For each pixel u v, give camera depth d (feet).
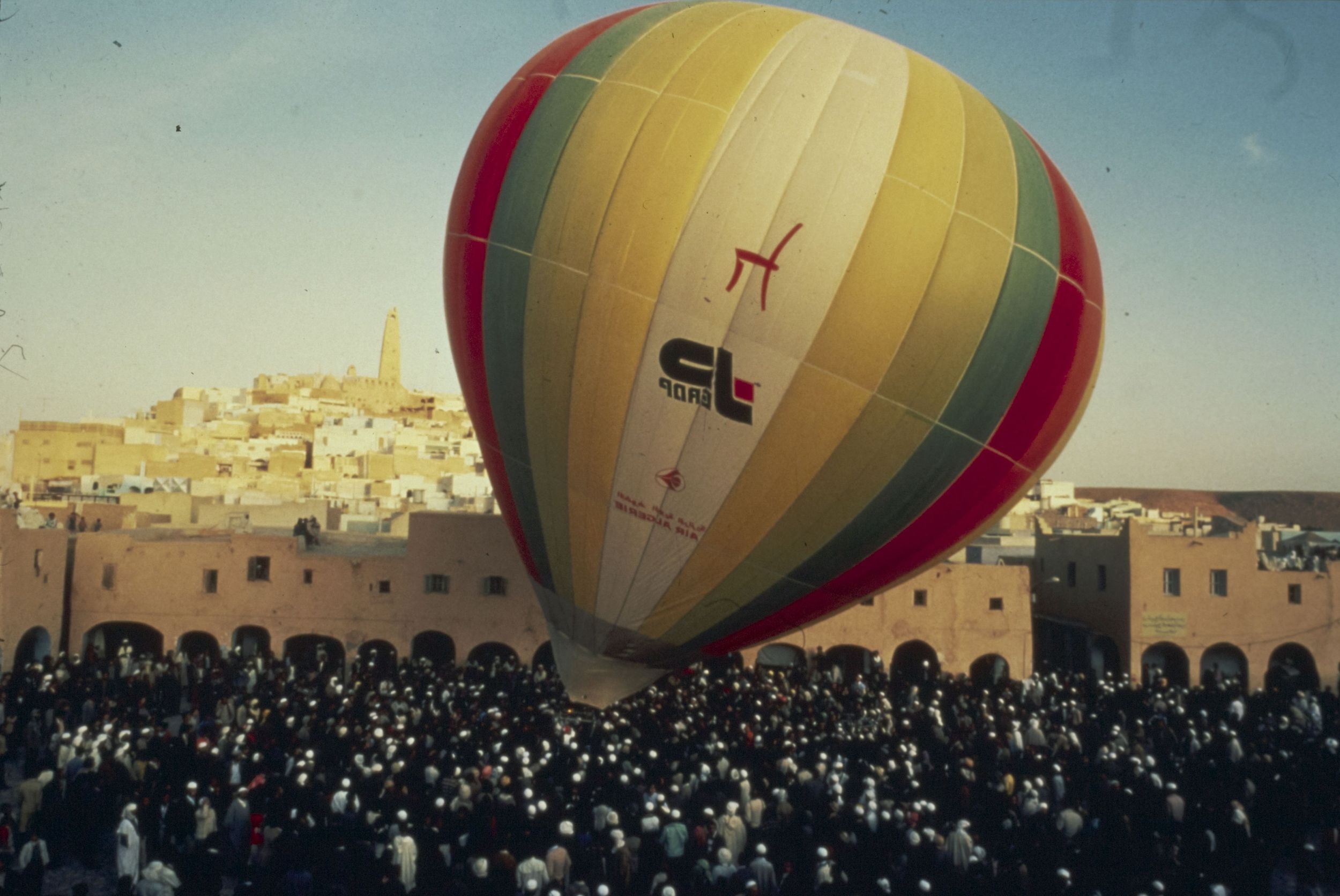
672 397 52.85
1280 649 134.51
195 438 381.19
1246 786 67.62
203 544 122.31
